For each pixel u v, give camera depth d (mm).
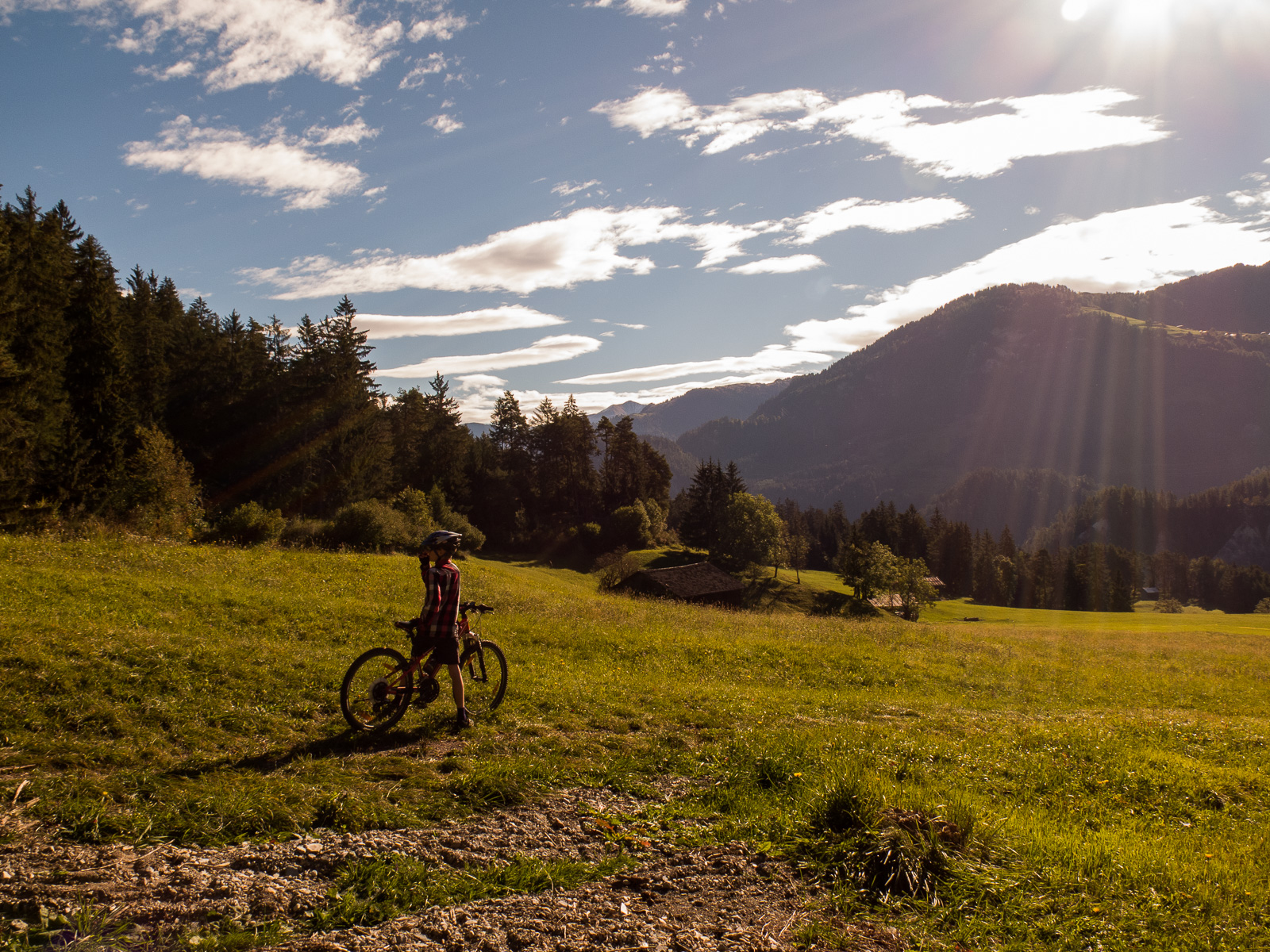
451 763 6348
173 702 6980
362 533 40531
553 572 81000
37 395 34094
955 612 89625
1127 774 7930
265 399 63250
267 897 3814
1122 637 35125
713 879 4543
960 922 4078
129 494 35000
